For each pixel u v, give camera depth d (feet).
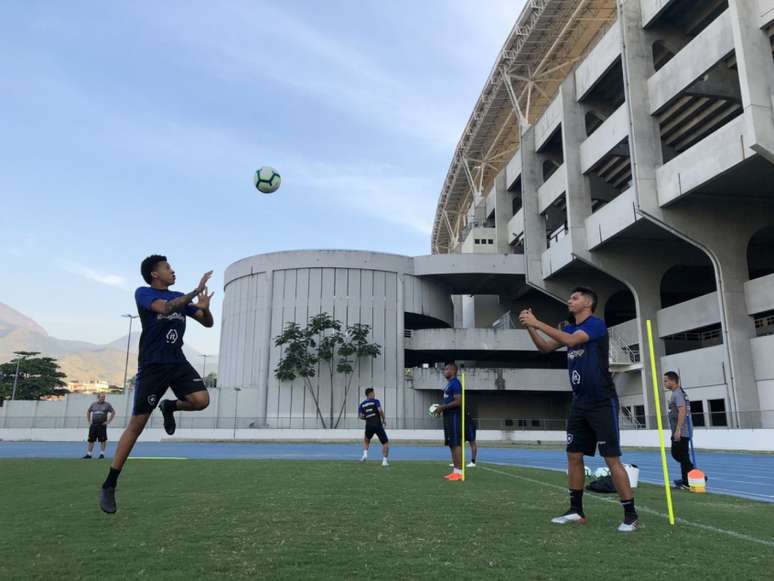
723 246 104.32
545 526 17.80
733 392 101.04
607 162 130.21
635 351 135.54
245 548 14.35
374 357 158.30
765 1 80.74
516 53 153.28
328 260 162.81
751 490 36.11
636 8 110.11
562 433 138.72
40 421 153.17
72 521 18.21
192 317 18.58
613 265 129.49
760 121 79.10
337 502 22.82
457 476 34.94
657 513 21.36
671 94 100.73
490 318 188.03
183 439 139.74
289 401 155.43
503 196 185.57
